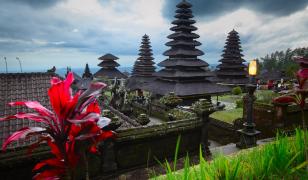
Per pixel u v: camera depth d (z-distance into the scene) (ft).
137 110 77.61
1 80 35.65
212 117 60.95
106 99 74.02
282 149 6.74
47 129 3.96
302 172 6.50
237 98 118.01
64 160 4.08
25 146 19.11
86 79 93.76
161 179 7.28
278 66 347.56
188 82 97.96
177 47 105.60
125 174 22.90
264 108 32.42
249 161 6.99
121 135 23.40
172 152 27.68
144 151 25.46
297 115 30.99
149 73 172.35
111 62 166.71
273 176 6.13
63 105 3.94
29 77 37.81
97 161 22.00
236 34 164.86
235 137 46.11
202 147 29.19
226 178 5.61
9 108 31.42
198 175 6.27
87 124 4.00
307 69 5.83
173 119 37.17
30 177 19.31
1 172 18.30
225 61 162.20
